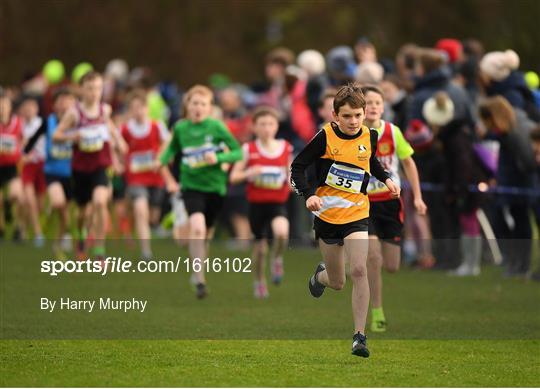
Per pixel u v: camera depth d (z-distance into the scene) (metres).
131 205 53.44
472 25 88.62
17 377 24.09
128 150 48.62
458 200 42.84
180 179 38.62
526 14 80.00
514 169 41.19
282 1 107.06
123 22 102.81
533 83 54.69
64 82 75.69
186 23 106.50
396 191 26.94
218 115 59.38
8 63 97.44
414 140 42.47
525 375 24.94
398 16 92.50
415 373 25.02
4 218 58.47
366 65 45.59
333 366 25.81
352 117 26.31
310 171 39.31
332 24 101.88
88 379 23.94
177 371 25.00
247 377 24.36
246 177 38.75
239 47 111.25
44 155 50.41
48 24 99.94
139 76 64.62
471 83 47.84
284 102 52.12
